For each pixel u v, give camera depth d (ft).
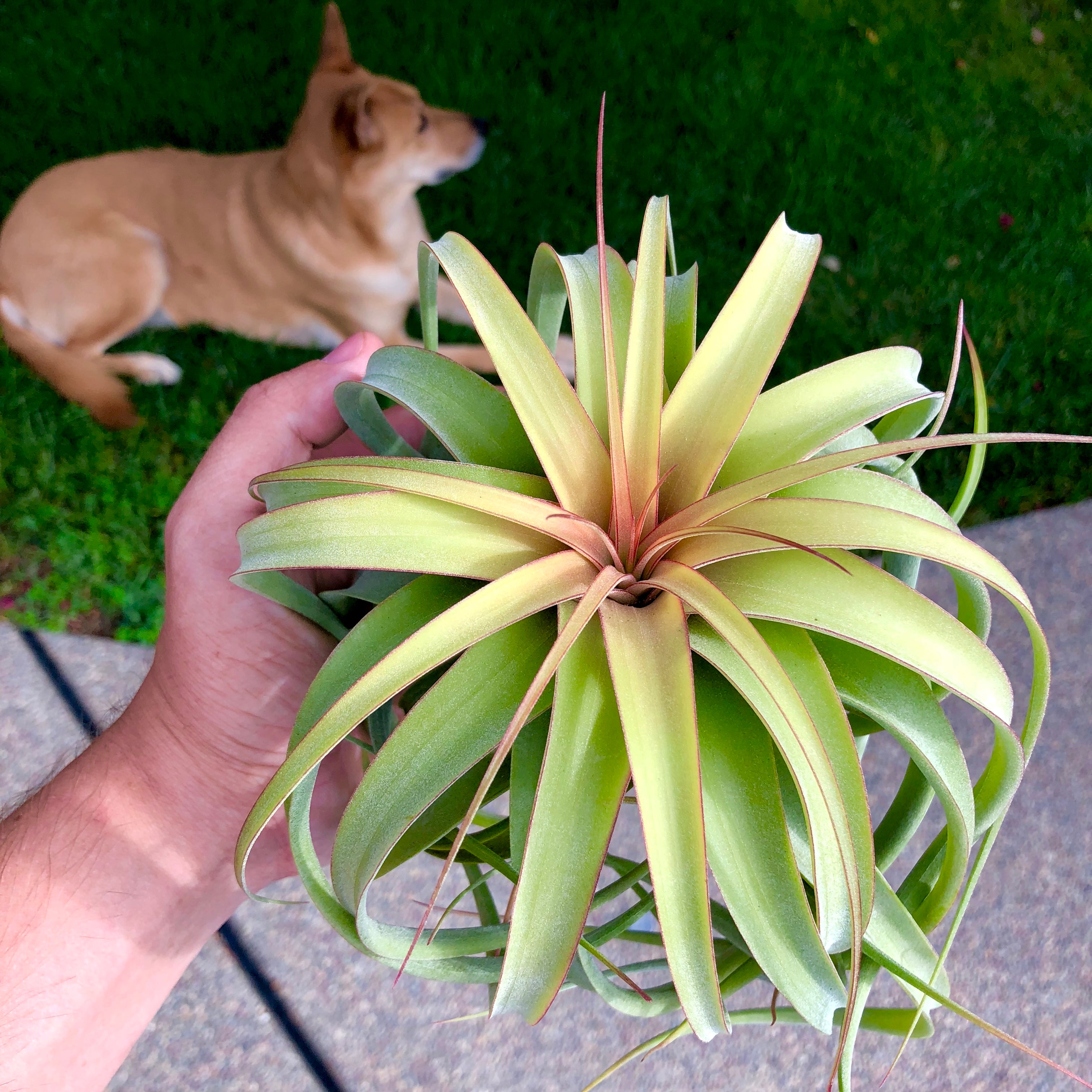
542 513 1.46
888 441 1.89
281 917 3.89
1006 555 4.58
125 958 2.24
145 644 4.41
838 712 1.45
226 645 2.10
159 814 2.27
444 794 1.77
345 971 3.83
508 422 1.73
